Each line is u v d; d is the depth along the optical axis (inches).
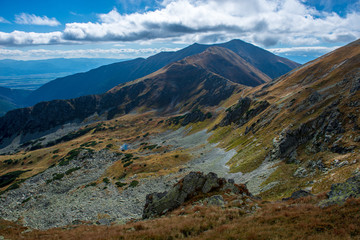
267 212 781.9
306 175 1786.4
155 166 4033.0
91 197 2989.7
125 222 1240.8
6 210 2999.5
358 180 774.5
